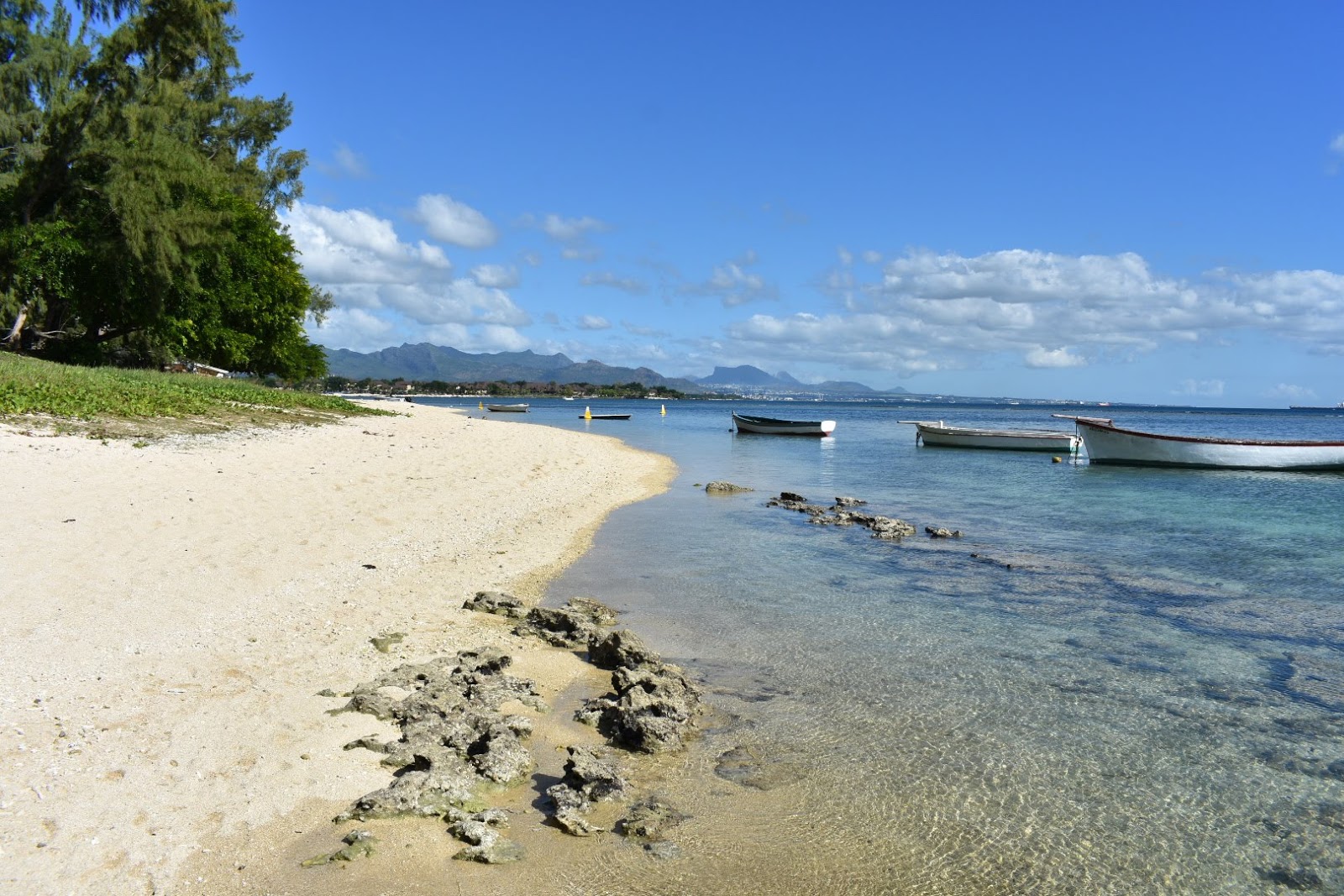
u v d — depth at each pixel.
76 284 35.28
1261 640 10.50
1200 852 5.74
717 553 15.01
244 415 27.00
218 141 49.31
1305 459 32.12
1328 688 8.85
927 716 7.89
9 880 4.47
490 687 7.83
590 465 28.36
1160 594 12.79
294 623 9.12
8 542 10.41
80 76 36.50
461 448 28.14
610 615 10.67
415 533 14.30
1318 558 15.66
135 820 5.18
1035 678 9.00
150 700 6.80
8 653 7.29
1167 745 7.40
